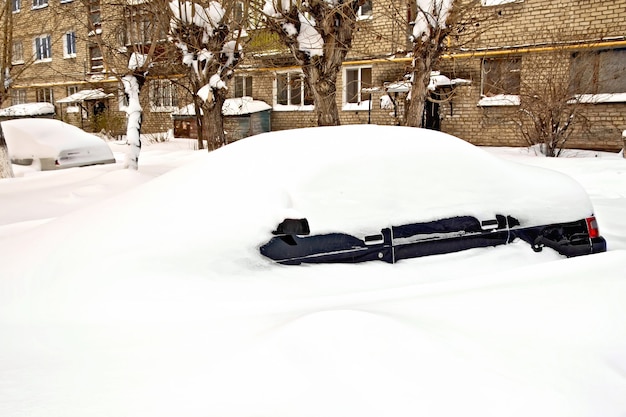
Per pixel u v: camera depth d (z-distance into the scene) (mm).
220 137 11641
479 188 4039
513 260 3822
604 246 4160
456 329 2676
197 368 2414
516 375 2320
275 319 2855
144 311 2986
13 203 7363
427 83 8578
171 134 23094
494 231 3916
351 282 3408
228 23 10914
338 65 8812
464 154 4168
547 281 3236
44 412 2156
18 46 29688
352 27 8797
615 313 2814
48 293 3145
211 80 10883
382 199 3811
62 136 11500
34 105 28219
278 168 3883
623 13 13750
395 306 2934
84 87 26812
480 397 2164
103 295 3082
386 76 17938
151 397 2225
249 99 21453
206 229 3455
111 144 20172
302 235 3527
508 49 15312
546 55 14805
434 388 2193
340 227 3631
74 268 3275
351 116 19328
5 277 3320
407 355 2355
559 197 4156
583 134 14453
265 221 3516
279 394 2178
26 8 24750
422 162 4039
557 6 14633
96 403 2207
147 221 3602
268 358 2389
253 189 3715
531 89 14219
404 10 15273
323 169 3840
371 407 2090
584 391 2258
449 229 3832
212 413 2107
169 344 2678
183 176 4254
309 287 3293
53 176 9320
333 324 2537
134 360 2545
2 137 10258
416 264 3686
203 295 3107
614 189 8531
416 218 3789
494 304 2941
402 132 4312
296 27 8719
